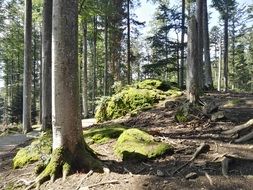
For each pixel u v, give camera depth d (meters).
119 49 31.56
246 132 7.91
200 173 6.20
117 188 6.05
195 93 10.46
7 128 21.88
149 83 15.25
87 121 18.75
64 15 6.88
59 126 6.96
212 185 5.79
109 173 6.60
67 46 6.91
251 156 6.65
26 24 19.36
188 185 5.86
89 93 43.81
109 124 11.91
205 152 7.10
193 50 10.52
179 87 16.83
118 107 13.66
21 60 43.03
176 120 10.11
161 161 6.94
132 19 29.81
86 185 6.30
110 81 33.66
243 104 11.70
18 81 43.91
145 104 13.37
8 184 7.27
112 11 23.58
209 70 20.42
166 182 6.03
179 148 7.39
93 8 20.94
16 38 33.88
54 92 6.99
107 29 30.38
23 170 7.95
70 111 6.96
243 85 60.62
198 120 9.65
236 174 6.07
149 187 5.95
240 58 58.53
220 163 6.46
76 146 7.00
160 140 7.91
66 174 6.71
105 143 8.73
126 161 7.21
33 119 36.34
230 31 54.75
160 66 28.02
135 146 7.45
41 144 8.67
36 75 45.09
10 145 13.82
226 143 7.53
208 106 9.99
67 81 6.93
